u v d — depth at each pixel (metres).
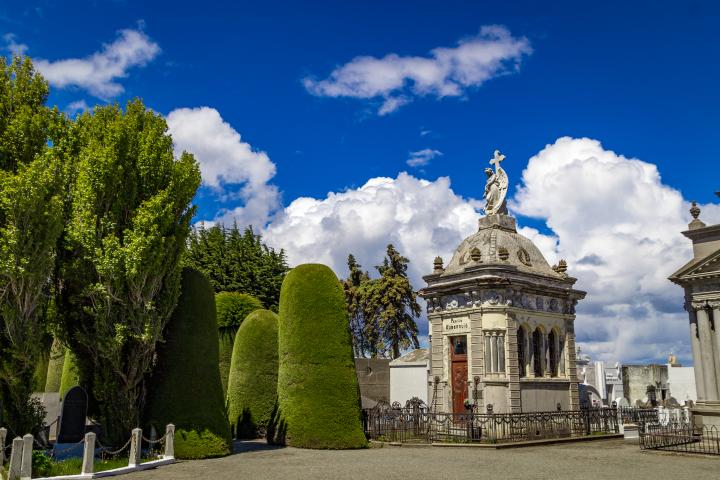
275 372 31.12
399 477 17.06
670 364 52.28
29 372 20.31
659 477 17.33
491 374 29.17
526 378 29.86
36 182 19.59
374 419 28.50
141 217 21.78
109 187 22.12
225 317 34.91
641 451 23.88
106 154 21.95
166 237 22.81
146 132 23.89
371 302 59.56
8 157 22.52
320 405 25.33
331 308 26.67
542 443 26.50
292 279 27.45
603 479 16.89
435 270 33.72
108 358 21.44
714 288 27.45
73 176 23.25
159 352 23.52
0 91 23.44
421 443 26.27
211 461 21.09
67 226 21.86
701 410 27.11
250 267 46.97
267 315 32.16
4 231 19.20
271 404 30.53
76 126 24.66
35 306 20.25
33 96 24.17
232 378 31.58
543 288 31.62
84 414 23.73
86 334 22.16
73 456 20.89
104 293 21.17
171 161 24.05
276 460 21.11
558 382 31.56
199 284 24.52
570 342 33.00
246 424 30.09
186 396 22.67
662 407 38.31
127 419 22.08
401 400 40.66
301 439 25.17
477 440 26.09
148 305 21.86
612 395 48.28
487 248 32.59
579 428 29.88
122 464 19.11
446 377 31.33
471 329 30.20
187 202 24.02
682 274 28.22
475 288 30.22
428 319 32.97
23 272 19.19
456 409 30.75
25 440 16.33
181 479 17.03
